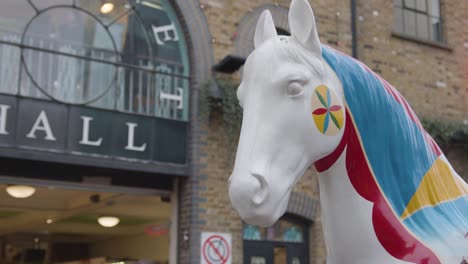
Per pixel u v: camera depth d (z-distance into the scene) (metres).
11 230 15.34
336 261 2.35
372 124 2.33
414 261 2.15
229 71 9.66
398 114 2.40
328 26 10.89
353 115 2.30
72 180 8.68
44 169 8.46
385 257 2.23
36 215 12.91
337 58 2.36
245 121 2.15
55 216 12.97
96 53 8.84
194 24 9.63
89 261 14.70
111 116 8.80
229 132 9.50
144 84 9.17
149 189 9.34
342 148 2.29
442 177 2.44
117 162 8.68
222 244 9.22
